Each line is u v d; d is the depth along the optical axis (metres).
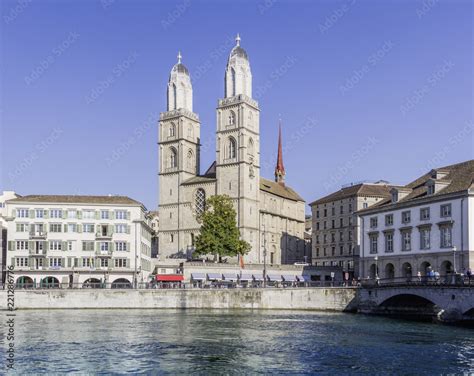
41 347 53.03
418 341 58.38
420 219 99.06
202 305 102.44
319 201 170.62
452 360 48.16
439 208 95.12
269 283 112.12
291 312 96.69
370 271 110.81
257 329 67.81
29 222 127.75
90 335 61.22
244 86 165.75
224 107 164.00
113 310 98.62
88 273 128.25
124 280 130.12
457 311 74.19
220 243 137.12
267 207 174.25
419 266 98.56
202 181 164.12
